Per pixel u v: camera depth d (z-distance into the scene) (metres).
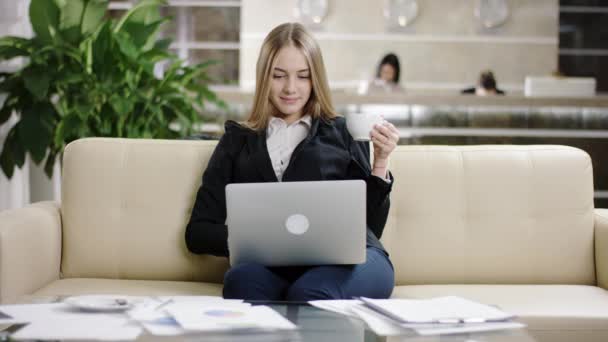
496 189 2.17
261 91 2.04
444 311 1.33
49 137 3.18
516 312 1.75
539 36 7.07
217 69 7.27
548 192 2.17
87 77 3.15
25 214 1.95
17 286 1.80
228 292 1.66
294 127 2.06
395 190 2.16
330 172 1.98
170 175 2.16
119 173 2.16
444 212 2.15
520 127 4.59
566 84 4.57
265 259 1.70
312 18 7.03
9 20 3.93
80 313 1.31
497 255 2.14
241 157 2.03
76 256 2.11
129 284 2.01
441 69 7.09
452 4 7.05
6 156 3.35
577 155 2.21
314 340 1.19
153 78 3.29
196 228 1.99
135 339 1.16
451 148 2.22
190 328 1.21
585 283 2.15
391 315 1.32
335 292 1.64
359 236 1.65
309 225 1.63
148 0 3.39
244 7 7.09
